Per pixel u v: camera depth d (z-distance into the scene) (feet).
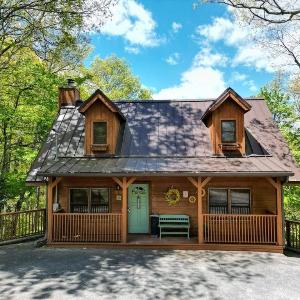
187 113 58.75
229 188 48.65
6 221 47.03
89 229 45.21
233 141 49.85
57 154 51.39
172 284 30.01
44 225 52.01
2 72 66.23
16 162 81.35
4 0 53.26
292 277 32.32
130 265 35.96
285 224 46.88
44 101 68.28
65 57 78.28
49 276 31.96
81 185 50.34
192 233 48.88
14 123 66.54
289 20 59.62
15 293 27.50
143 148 51.55
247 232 43.93
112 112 51.16
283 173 41.16
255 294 27.73
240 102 49.52
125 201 44.50
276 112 84.07
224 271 34.09
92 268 34.73
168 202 49.67
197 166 44.52
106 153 50.65
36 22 56.24
